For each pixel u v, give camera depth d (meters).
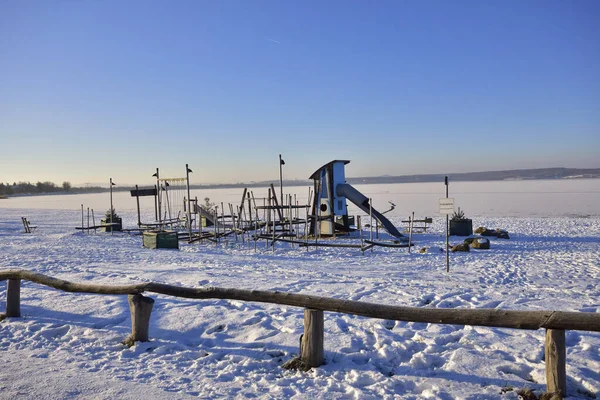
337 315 6.94
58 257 15.16
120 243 21.05
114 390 4.29
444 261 14.66
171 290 5.65
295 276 11.28
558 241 19.58
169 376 4.70
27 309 7.40
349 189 22.23
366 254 16.67
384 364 5.04
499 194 74.06
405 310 4.49
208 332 6.31
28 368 4.88
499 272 12.28
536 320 4.02
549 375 4.04
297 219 23.95
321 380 4.57
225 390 4.34
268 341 5.79
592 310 7.35
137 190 28.72
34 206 71.06
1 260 14.16
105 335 6.10
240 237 22.88
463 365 4.84
